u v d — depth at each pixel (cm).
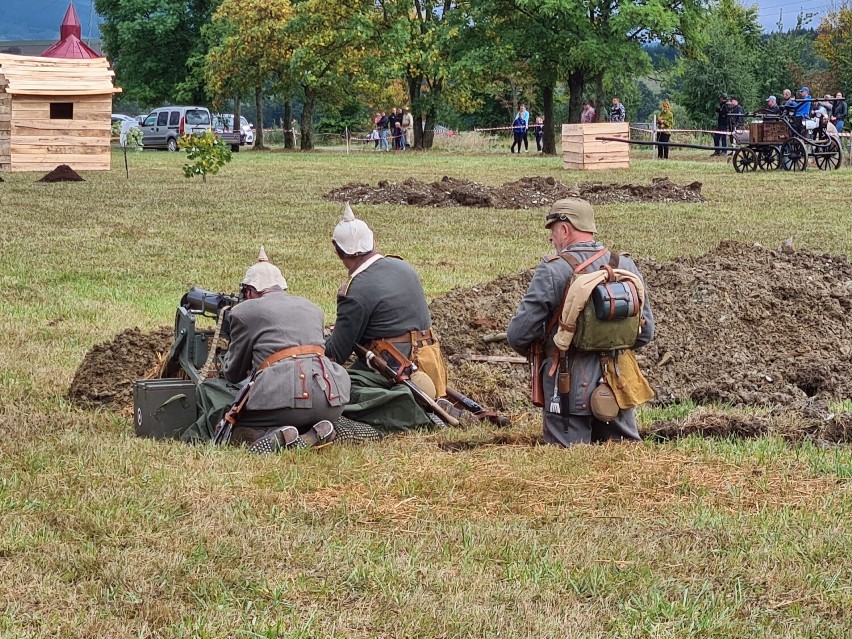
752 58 7188
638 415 798
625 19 4931
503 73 5925
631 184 2767
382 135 6238
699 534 516
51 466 618
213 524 529
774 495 577
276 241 1786
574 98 5316
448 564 484
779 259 1116
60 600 443
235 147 6056
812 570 475
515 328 667
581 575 470
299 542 504
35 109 3412
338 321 746
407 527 531
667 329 964
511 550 496
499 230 1973
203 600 446
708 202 2483
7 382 859
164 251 1644
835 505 559
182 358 760
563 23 5047
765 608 442
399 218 2162
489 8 5244
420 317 757
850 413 728
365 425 714
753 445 667
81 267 1475
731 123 4725
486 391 848
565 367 661
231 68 6144
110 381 831
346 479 603
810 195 2602
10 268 1455
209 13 6856
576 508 558
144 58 6969
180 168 3759
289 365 671
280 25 5981
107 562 479
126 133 3303
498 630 421
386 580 463
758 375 886
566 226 668
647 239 1830
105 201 2433
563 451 650
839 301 1020
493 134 7538
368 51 6016
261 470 616
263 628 419
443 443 697
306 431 687
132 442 678
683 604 443
